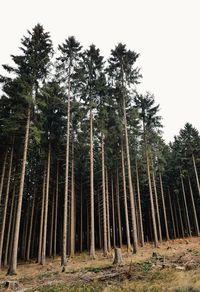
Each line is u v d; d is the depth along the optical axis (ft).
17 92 63.98
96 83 82.33
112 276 40.96
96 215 145.18
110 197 136.05
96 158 113.29
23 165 63.72
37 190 115.75
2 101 70.74
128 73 83.97
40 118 73.31
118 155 104.83
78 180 127.65
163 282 35.22
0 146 77.82
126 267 46.44
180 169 130.41
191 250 63.98
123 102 83.51
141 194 150.61
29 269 65.31
